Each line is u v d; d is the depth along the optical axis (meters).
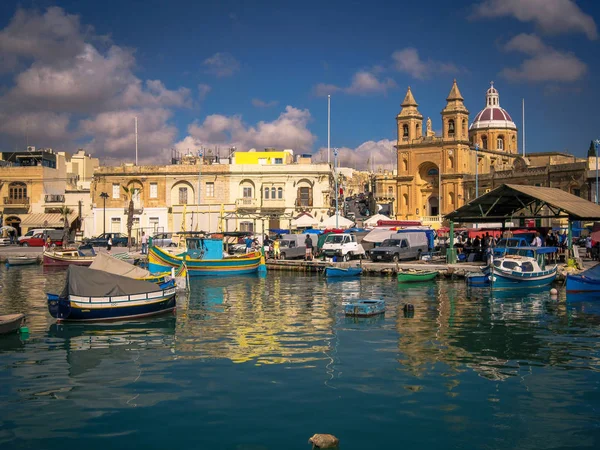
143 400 16.58
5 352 21.89
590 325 26.47
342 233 57.31
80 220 87.69
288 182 79.69
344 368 19.52
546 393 17.08
